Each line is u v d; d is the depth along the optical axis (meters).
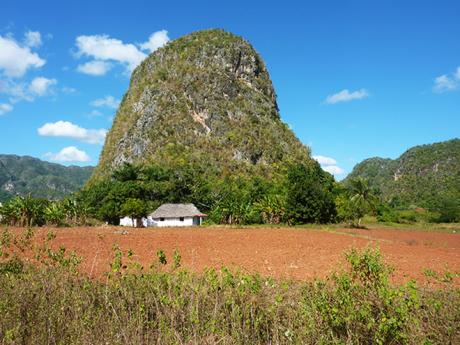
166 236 32.06
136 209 58.41
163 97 158.00
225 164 130.62
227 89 165.50
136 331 5.92
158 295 6.67
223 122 152.12
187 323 6.09
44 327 5.84
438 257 20.48
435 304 5.94
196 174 105.50
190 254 20.05
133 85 197.75
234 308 6.15
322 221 60.34
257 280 7.20
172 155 131.25
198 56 179.50
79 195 84.56
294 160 146.00
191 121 151.00
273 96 193.88
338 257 19.11
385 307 5.83
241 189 93.06
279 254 20.47
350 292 6.08
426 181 163.88
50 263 8.75
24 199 46.44
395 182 183.50
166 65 180.00
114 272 7.92
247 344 5.69
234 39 190.38
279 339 5.88
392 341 5.42
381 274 6.50
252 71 187.38
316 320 5.84
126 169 90.06
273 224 59.62
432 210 88.38
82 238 27.16
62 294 7.05
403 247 26.88
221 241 28.05
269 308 6.24
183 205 67.81
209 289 7.07
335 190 91.38
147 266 14.41
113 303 6.69
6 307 6.19
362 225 59.16
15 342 5.48
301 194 59.41
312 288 7.21
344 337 5.59
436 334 5.64
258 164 135.38
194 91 161.12
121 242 25.33
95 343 5.56
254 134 150.50
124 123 167.75
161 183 83.94
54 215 47.31
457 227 62.69
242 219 61.12
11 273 8.36
